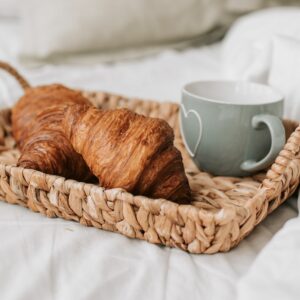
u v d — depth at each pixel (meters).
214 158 0.52
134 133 0.44
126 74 0.92
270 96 0.54
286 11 0.88
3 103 0.75
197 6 1.07
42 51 0.99
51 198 0.45
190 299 0.38
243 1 1.09
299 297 0.35
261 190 0.43
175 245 0.42
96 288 0.39
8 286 0.39
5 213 0.47
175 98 0.78
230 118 0.50
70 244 0.43
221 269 0.41
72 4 1.00
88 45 1.00
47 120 0.51
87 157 0.45
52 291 0.39
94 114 0.46
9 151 0.56
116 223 0.43
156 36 1.05
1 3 1.18
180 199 0.45
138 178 0.43
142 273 0.40
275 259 0.38
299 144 0.44
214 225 0.40
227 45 0.89
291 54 0.61
